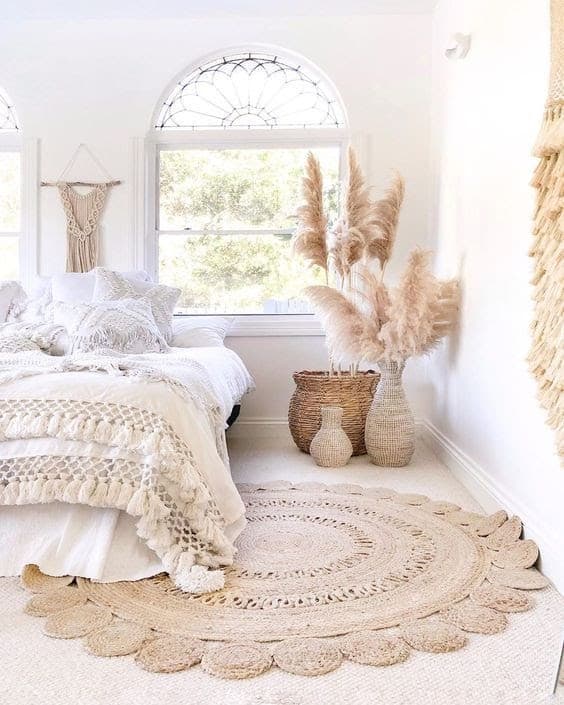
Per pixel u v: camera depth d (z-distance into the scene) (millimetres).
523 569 2143
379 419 3629
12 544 2104
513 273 2506
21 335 3143
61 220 4410
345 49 4309
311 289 3656
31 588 1970
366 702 1427
